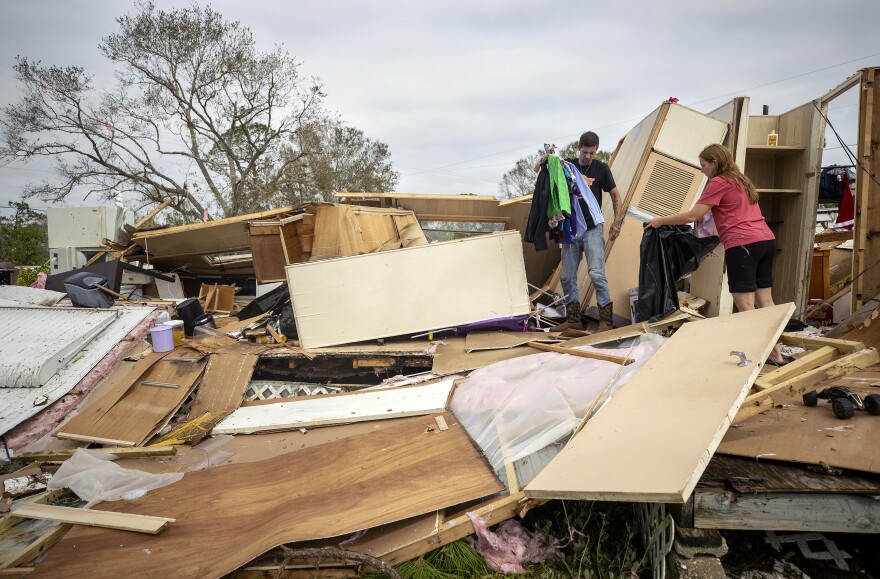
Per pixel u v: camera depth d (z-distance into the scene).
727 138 5.16
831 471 2.12
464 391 3.65
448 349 4.54
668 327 4.05
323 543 2.34
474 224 7.33
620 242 5.17
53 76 18.44
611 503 2.62
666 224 3.88
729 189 3.62
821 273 6.48
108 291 5.65
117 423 3.80
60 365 4.26
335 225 5.49
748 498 2.07
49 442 3.74
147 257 7.70
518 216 7.05
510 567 2.35
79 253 9.03
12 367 4.07
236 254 8.96
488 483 2.53
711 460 2.33
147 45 18.95
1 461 3.60
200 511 2.63
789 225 6.39
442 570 2.29
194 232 7.23
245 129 20.94
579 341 4.19
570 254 4.77
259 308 6.41
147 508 2.69
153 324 5.00
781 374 2.63
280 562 2.27
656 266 4.26
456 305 4.77
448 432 3.10
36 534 2.59
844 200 7.09
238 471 3.00
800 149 6.11
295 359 4.62
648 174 5.20
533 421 3.01
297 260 6.16
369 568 2.28
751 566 2.29
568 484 2.03
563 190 4.42
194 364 4.43
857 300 4.43
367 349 4.59
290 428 3.62
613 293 5.16
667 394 2.49
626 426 2.35
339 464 2.89
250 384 4.43
